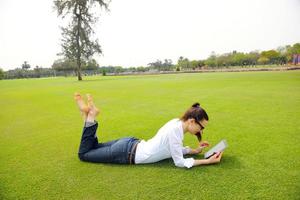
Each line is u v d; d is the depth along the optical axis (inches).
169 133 110.0
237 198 85.9
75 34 1153.4
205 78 789.9
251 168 107.7
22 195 96.8
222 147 115.2
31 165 126.6
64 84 877.8
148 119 219.0
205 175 103.2
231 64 2219.5
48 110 305.0
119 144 117.7
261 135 153.3
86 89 589.9
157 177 104.0
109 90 527.2
